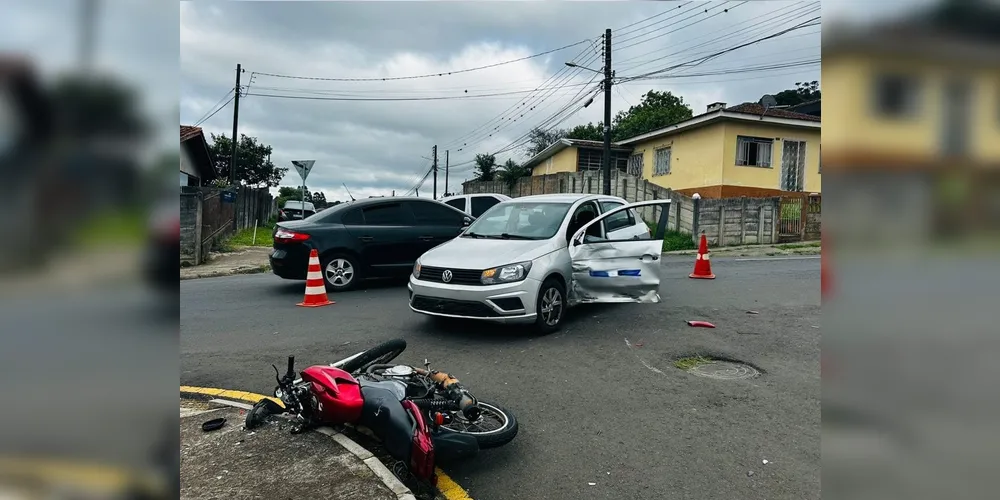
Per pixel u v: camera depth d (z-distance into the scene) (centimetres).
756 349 613
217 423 406
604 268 723
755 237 1816
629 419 435
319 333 698
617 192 2167
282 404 447
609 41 1981
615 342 643
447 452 340
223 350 628
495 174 3791
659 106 4491
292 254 951
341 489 317
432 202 1091
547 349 617
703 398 476
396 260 1031
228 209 2000
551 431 416
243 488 318
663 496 326
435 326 727
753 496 324
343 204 1027
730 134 2145
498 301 633
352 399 355
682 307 820
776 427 417
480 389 501
